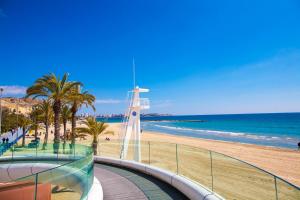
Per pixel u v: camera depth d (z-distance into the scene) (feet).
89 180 35.17
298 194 23.68
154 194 38.06
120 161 61.77
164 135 242.58
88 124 88.53
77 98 95.91
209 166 52.85
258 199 29.30
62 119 137.59
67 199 33.73
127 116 70.54
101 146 81.66
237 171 42.01
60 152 64.18
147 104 69.51
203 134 256.73
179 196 36.86
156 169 48.62
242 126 368.07
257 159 100.07
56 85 90.53
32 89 89.04
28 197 28.99
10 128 200.13
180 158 65.36
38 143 68.49
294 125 354.33
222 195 32.09
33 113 155.12
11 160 67.82
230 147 141.18
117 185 44.01
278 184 26.14
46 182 30.45
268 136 223.71
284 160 97.35
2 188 29.89
